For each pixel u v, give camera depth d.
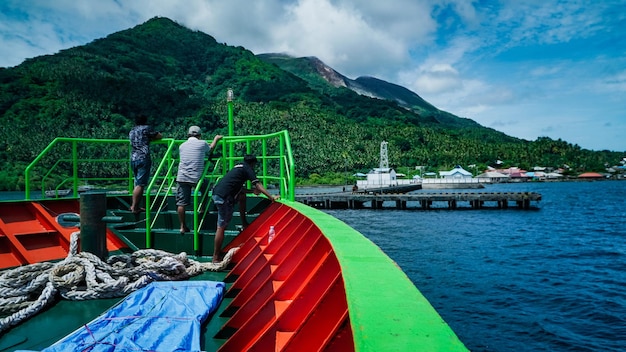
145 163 5.85
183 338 3.00
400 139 180.88
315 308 2.10
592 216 46.09
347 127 185.00
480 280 19.22
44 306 3.82
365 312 1.21
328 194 63.88
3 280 3.95
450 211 53.03
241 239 5.53
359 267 1.83
